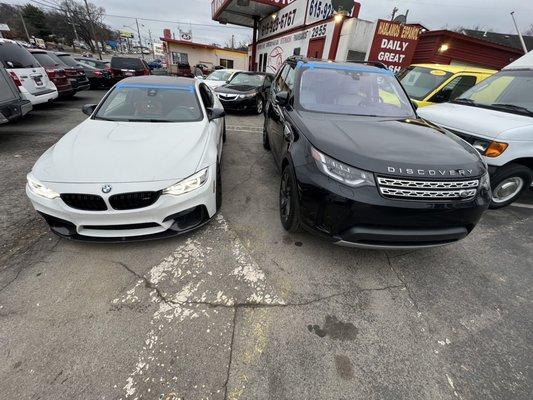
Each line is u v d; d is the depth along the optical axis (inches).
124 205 92.3
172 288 89.9
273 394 63.9
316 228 92.5
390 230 85.5
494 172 139.1
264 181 171.0
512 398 65.6
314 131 99.7
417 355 74.3
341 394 64.7
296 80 138.8
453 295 94.4
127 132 120.0
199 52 1456.7
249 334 77.0
